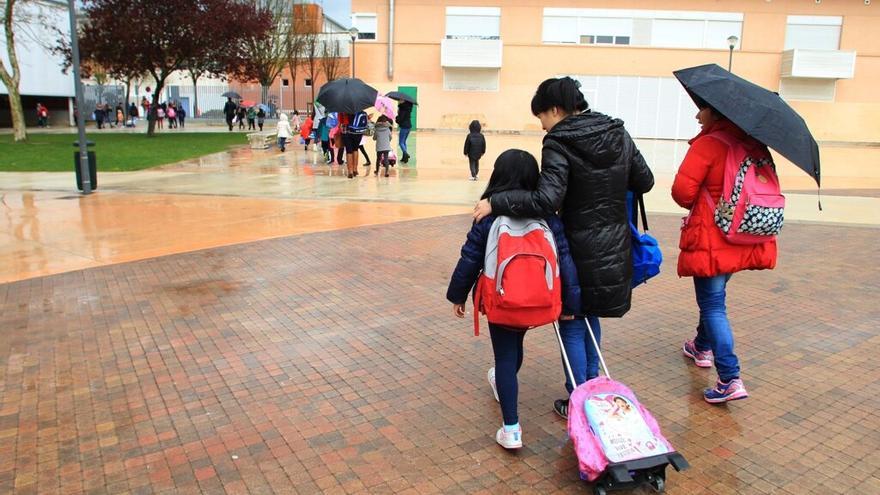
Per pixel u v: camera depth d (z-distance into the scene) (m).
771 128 3.40
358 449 3.47
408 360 4.63
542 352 4.79
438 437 3.60
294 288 6.31
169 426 3.71
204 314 5.57
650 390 4.18
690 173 3.77
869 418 3.80
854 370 4.47
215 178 14.88
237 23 30.19
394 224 9.40
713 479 3.20
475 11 34.59
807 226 9.52
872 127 34.88
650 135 34.94
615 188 3.31
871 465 3.32
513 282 3.02
